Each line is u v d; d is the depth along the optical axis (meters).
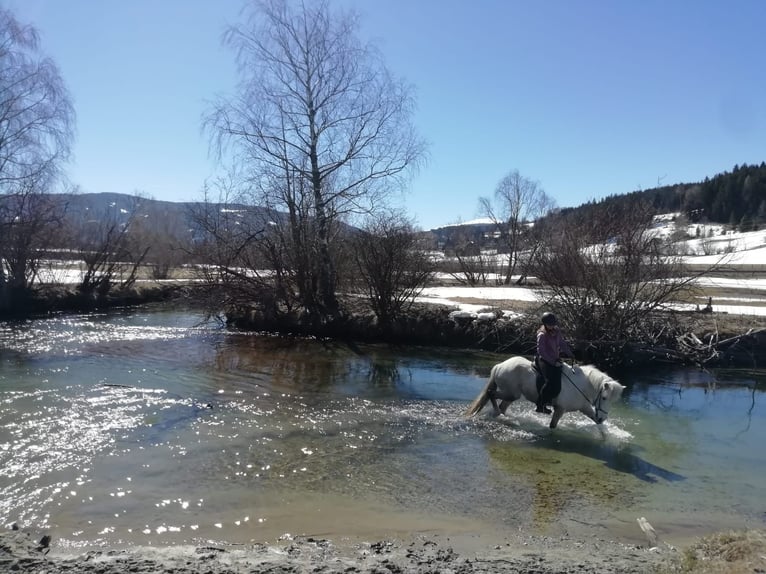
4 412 9.79
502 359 16.22
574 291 15.37
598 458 8.95
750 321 16.94
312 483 7.54
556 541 6.13
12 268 23.97
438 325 18.25
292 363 15.40
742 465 8.80
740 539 5.86
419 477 7.92
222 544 5.75
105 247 27.06
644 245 14.91
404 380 13.74
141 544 5.72
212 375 13.57
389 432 9.84
